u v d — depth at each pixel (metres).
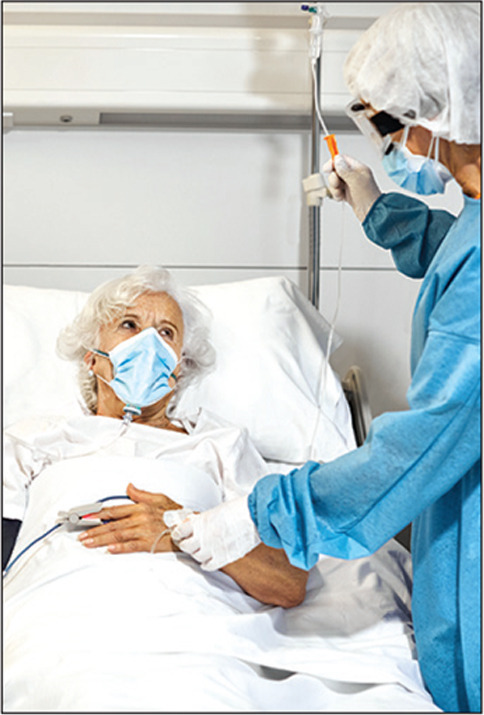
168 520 1.72
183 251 3.01
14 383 2.48
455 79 1.50
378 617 1.79
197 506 1.93
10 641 1.57
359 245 3.02
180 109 2.90
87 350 2.16
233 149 2.99
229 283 2.79
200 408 2.24
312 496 1.55
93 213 2.99
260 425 2.45
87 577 1.67
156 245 3.01
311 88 2.91
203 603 1.69
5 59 2.87
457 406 1.44
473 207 1.57
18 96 2.87
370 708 1.48
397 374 3.04
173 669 1.46
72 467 1.94
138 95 2.89
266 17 2.93
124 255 3.00
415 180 1.67
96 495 1.89
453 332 1.47
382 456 1.47
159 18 2.93
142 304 2.11
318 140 2.88
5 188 2.96
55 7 2.89
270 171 3.00
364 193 2.12
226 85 2.91
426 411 1.45
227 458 2.08
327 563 2.02
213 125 2.92
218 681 1.46
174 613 1.63
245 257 3.02
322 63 2.91
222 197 3.00
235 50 2.90
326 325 2.78
